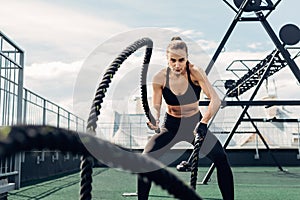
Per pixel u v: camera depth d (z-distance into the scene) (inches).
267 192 222.4
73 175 358.0
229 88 362.9
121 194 207.5
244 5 241.1
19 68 191.6
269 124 562.6
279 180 301.7
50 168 349.7
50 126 11.5
